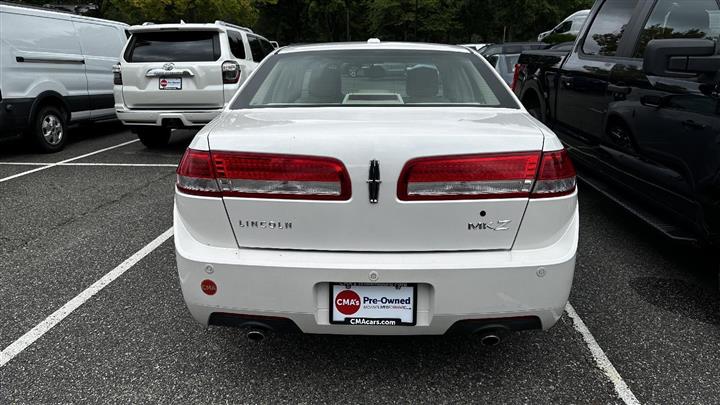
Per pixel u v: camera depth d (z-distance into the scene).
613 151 3.96
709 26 3.22
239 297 2.15
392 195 2.05
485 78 2.93
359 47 3.16
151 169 6.79
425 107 2.66
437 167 2.05
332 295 2.13
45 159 7.43
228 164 2.11
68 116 8.20
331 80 2.89
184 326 2.94
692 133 2.98
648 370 2.54
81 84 8.39
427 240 2.10
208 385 2.44
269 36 47.22
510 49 10.73
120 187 5.88
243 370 2.55
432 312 2.11
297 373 2.53
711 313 3.06
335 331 2.18
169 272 3.65
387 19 33.00
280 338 2.83
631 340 2.79
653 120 3.38
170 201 5.33
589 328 2.91
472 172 2.06
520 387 2.42
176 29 7.29
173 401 2.33
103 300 3.24
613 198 3.97
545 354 2.67
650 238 4.25
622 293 3.31
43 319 3.02
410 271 2.06
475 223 2.09
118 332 2.88
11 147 8.40
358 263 2.07
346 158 2.05
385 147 2.04
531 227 2.12
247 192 2.11
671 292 3.32
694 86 2.97
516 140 2.10
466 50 3.22
